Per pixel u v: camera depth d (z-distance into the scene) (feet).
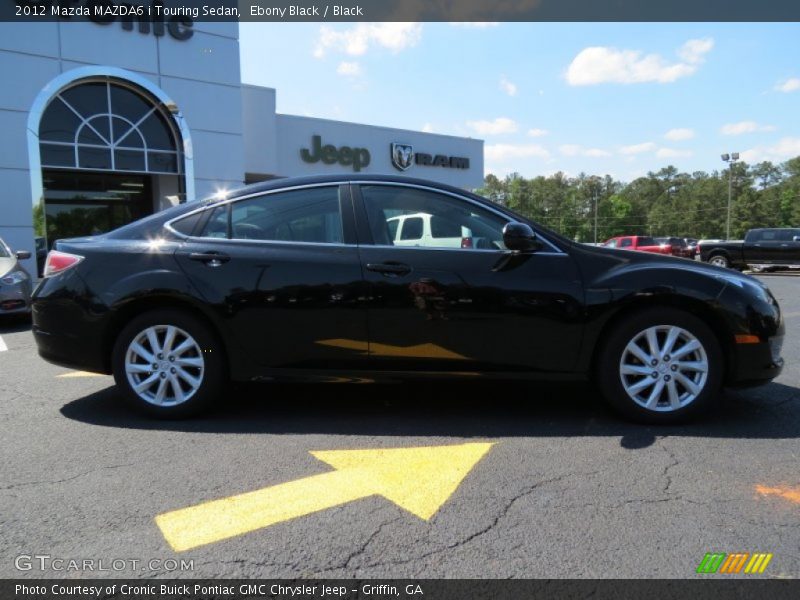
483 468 10.38
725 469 10.29
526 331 12.39
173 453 11.12
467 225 13.08
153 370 12.97
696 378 12.44
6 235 45.80
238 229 13.19
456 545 7.90
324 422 12.92
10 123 45.60
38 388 15.93
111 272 12.96
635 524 8.42
